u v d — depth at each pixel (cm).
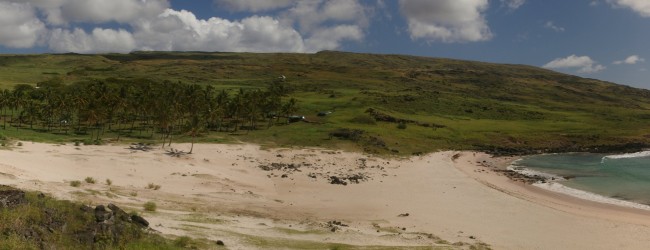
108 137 10612
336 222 4834
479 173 9062
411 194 6769
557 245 4462
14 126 11744
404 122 15162
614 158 12306
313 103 17962
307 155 9838
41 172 5300
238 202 5456
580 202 6512
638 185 7994
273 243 3478
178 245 2936
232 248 3153
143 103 12556
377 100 18825
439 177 8325
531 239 4638
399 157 10662
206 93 15125
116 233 2808
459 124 16200
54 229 2573
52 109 11938
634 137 15375
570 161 11569
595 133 15812
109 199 4247
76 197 3984
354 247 3547
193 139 10562
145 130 12231
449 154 11788
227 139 11338
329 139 11769
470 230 4906
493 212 5747
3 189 2922
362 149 11075
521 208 5984
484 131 15250
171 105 11544
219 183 6544
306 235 3991
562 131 16062
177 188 5875
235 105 13550
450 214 5600
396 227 4878
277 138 11856
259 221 4466
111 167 6581
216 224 3934
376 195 6631
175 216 3981
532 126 16838
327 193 6662
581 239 4694
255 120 14775
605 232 4962
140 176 6316
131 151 8400
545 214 5694
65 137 10106
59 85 19575
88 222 2808
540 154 12962
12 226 2400
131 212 3700
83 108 11850
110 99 12156
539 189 7531
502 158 11881
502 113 19375
